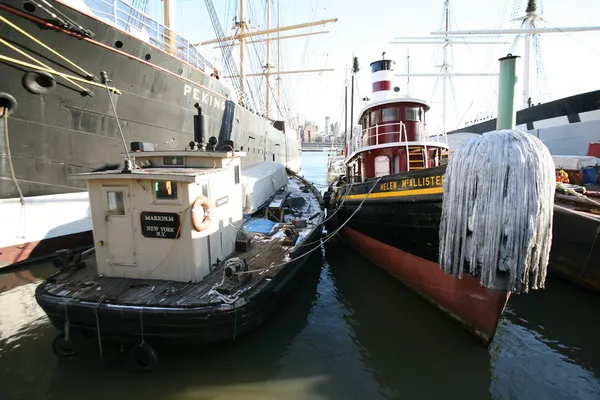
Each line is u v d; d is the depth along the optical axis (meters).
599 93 18.00
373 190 8.60
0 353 5.38
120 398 4.51
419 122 10.54
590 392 4.73
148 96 11.16
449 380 5.00
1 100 8.04
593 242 7.63
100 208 5.64
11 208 8.48
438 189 6.18
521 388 4.82
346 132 20.95
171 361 5.23
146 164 7.02
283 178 16.16
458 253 5.31
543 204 4.69
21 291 7.48
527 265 4.77
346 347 5.81
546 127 21.22
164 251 5.53
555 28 18.83
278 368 5.21
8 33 7.79
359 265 10.02
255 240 8.18
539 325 6.55
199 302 4.81
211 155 6.50
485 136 5.00
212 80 14.76
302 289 8.27
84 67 9.25
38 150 8.82
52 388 4.66
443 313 6.71
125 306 4.68
